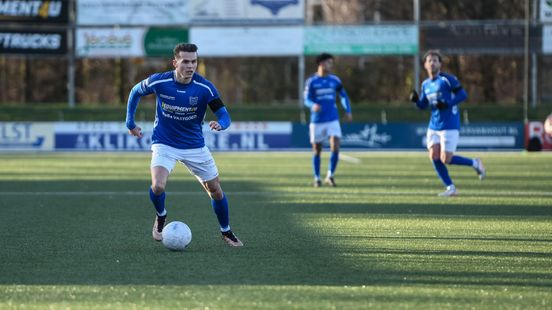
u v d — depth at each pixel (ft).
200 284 53.52
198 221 87.45
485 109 282.77
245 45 274.57
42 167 171.32
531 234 77.51
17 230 80.23
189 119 67.21
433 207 100.53
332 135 128.88
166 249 68.13
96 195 115.65
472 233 78.13
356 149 229.45
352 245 70.38
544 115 273.54
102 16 275.18
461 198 111.04
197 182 135.74
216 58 355.36
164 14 274.16
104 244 71.00
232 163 182.91
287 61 355.36
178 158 67.97
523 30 269.85
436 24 271.08
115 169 165.89
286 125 229.66
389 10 339.98
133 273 57.41
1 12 273.13
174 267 59.72
